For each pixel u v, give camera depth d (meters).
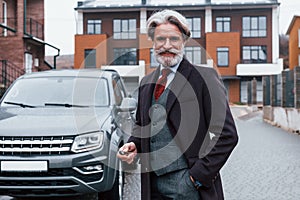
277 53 42.16
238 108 27.61
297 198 6.09
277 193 6.38
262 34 42.12
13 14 22.64
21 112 5.56
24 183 4.88
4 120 5.28
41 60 24.58
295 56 39.38
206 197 2.59
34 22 24.38
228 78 39.66
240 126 20.03
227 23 42.12
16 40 21.73
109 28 41.53
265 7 41.81
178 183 2.64
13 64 20.78
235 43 39.78
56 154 4.91
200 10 41.56
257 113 28.41
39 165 4.85
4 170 4.87
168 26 2.73
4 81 18.19
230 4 41.28
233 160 9.47
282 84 19.05
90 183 4.94
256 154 10.37
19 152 4.91
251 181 7.24
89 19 41.69
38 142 4.91
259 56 42.34
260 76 40.31
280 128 18.73
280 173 7.94
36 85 6.41
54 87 6.28
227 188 6.73
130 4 41.06
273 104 21.42
